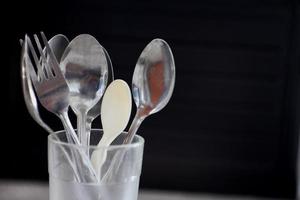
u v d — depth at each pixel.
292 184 1.81
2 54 1.78
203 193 1.85
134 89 0.54
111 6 1.71
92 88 0.54
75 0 1.72
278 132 1.79
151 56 0.53
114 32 1.73
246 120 1.79
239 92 1.77
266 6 1.69
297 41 1.71
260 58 1.74
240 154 1.81
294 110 1.76
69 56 0.54
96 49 0.54
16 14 1.74
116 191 0.51
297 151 1.79
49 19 1.74
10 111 1.82
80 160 0.50
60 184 0.51
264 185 1.83
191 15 1.71
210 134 1.80
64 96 0.52
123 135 0.55
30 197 1.71
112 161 0.51
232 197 1.83
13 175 1.87
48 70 0.52
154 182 1.85
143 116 0.54
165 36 1.73
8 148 1.85
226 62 1.75
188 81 1.77
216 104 1.78
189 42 1.73
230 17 1.71
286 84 1.75
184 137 1.81
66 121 0.53
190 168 1.83
